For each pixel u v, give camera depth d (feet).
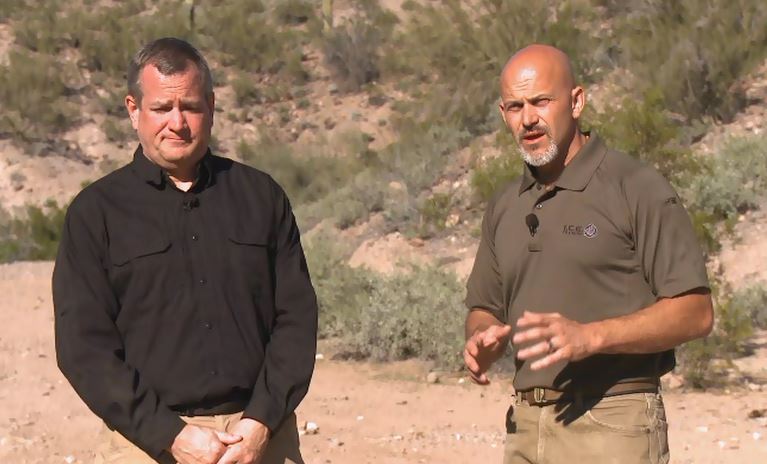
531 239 13.80
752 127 55.06
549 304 13.60
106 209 13.06
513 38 75.66
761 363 33.88
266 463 13.29
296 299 13.57
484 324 14.89
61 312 12.86
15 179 82.84
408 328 36.60
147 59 13.08
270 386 13.11
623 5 75.15
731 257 43.27
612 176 13.52
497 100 67.41
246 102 90.63
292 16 101.71
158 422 12.61
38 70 89.97
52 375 34.68
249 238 13.29
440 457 25.80
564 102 13.67
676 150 45.70
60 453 26.21
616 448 13.37
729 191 46.06
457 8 89.56
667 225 13.20
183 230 13.10
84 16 100.12
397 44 91.86
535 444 13.89
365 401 31.24
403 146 65.21
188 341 12.96
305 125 87.20
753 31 62.54
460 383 33.47
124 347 13.04
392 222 53.88
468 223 52.26
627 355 13.44
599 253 13.39
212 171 13.46
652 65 62.75
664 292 13.08
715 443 26.22
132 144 87.92
